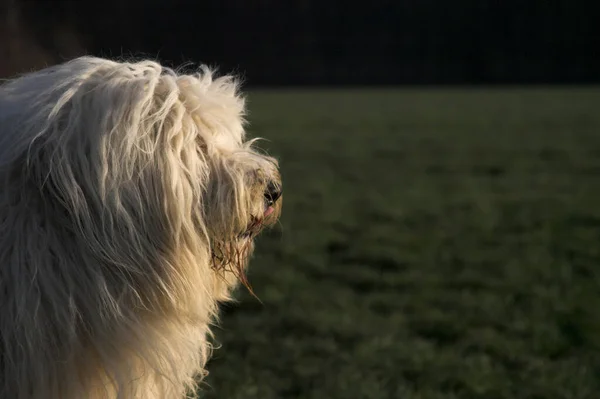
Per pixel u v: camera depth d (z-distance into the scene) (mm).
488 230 7797
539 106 26125
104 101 2148
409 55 42812
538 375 4320
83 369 2082
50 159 2070
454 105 27297
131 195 2129
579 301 5492
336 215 8609
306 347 4707
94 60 2297
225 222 2260
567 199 9469
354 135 18109
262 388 4125
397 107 26719
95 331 2076
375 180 11359
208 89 2504
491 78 42750
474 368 4402
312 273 6309
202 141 2314
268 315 5293
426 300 5602
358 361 4508
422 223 8195
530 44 42719
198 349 2406
